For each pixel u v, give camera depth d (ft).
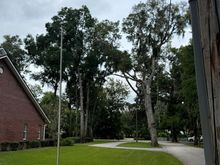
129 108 255.70
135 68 143.54
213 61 6.13
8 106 96.12
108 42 151.64
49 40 156.97
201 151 104.32
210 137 6.38
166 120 183.83
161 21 138.92
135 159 69.21
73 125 207.00
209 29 6.26
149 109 141.90
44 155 72.08
